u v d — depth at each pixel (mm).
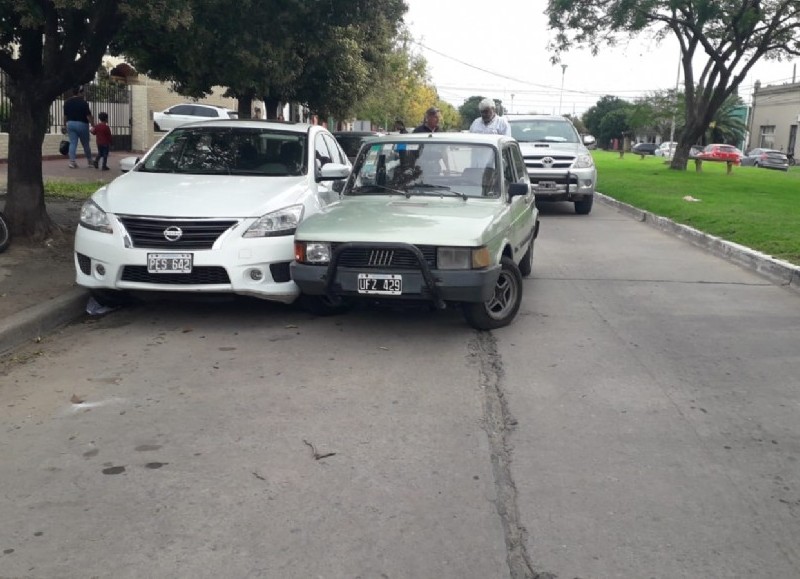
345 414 5191
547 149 16328
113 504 3990
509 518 3883
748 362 6438
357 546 3619
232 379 5852
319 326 7312
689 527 3824
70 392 5570
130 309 7840
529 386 5773
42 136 9711
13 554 3535
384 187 7762
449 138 8008
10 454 4566
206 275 6898
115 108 28641
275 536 3699
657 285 9422
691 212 15125
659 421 5156
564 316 7820
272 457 4539
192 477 4289
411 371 6070
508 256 7598
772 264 10055
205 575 3389
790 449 4766
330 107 23188
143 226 6926
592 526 3818
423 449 4668
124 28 10883
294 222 7176
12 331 6547
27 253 9250
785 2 22641
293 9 11680
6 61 9125
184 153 8484
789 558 3578
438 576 3398
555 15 24766
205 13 10875
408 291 6457
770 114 68062
